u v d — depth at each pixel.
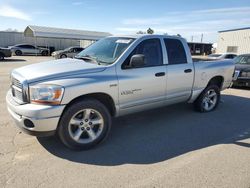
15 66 17.16
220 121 5.51
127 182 3.04
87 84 3.73
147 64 4.61
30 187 2.89
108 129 4.15
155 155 3.80
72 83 3.62
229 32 33.72
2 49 22.69
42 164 3.42
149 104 4.74
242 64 10.26
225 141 4.39
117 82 4.09
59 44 42.69
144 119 5.50
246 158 3.73
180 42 5.23
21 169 3.27
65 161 3.53
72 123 3.76
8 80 10.41
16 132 4.46
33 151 3.79
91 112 3.94
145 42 4.63
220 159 3.68
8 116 5.33
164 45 4.92
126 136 4.54
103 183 3.00
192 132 4.81
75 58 4.80
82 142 3.89
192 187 2.96
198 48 39.25
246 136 4.66
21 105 3.57
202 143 4.29
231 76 6.50
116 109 4.25
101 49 4.76
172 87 5.04
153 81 4.63
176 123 5.29
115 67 4.12
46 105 3.48
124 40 4.66
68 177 3.12
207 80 5.81
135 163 3.53
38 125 3.45
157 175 3.21
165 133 4.73
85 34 41.88
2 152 3.71
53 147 3.94
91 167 3.39
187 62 5.32
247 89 9.91
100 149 3.97
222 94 8.75
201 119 5.61
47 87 3.47
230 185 3.01
